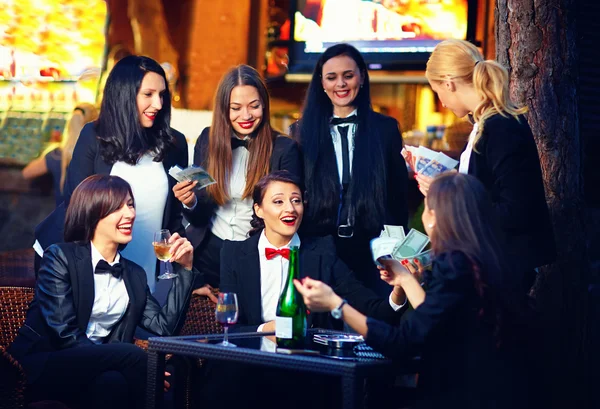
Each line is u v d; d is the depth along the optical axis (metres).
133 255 4.14
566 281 3.86
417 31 6.55
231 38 7.37
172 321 3.66
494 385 2.71
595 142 5.54
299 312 3.12
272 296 3.75
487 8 6.38
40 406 3.52
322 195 4.12
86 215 3.61
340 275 3.74
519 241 3.29
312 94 4.26
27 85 7.80
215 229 4.21
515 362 2.74
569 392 3.82
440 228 2.86
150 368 3.12
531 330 2.78
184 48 7.57
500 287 2.75
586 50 5.54
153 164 4.18
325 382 3.49
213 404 3.41
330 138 4.20
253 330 3.61
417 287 3.21
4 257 5.28
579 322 3.88
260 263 3.76
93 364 3.33
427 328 2.75
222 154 4.11
